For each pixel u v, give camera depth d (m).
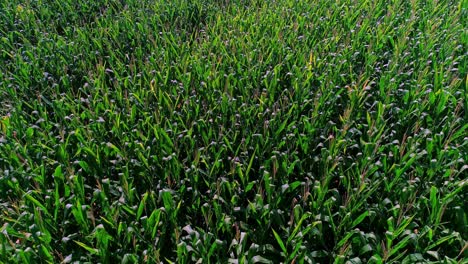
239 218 2.78
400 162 2.84
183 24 5.23
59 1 5.58
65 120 3.35
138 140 3.23
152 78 3.93
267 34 4.64
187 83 3.75
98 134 3.24
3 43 4.79
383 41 4.41
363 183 2.54
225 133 3.32
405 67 4.02
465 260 2.38
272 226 2.70
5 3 5.70
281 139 3.20
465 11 4.96
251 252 2.36
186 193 2.92
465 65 3.97
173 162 2.83
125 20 4.93
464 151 3.02
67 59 4.39
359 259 2.39
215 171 2.92
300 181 2.99
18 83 4.01
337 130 3.14
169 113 3.50
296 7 5.22
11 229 2.42
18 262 2.32
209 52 4.24
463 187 2.79
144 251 2.37
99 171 2.93
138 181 2.98
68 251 2.57
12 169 2.93
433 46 4.16
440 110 3.30
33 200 2.49
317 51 4.42
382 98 3.62
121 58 4.53
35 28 5.01
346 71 4.01
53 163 2.94
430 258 2.54
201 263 2.36
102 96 3.75
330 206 2.63
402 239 2.51
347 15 4.87
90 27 5.34
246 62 4.13
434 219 2.54
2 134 3.39
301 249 2.34
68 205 2.51
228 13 5.20
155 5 5.33
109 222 2.44
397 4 5.12
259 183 2.89
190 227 2.50
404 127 3.33
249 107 3.48
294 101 3.62
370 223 2.62
